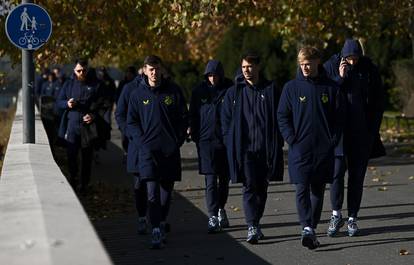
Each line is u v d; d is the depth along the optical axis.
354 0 27.22
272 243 12.41
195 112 13.52
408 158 24.28
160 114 12.22
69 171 17.86
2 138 24.92
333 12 27.64
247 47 48.41
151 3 22.62
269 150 12.23
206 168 13.35
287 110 11.89
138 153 12.48
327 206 15.81
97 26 23.03
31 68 16.27
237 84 12.35
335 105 11.85
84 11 22.77
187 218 14.90
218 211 13.54
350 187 12.88
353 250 11.80
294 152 11.86
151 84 12.27
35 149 14.18
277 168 12.28
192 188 18.91
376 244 12.20
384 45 42.81
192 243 12.55
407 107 35.38
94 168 22.95
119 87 22.84
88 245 5.87
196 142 13.52
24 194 8.53
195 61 53.62
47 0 22.48
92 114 17.70
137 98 12.28
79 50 23.33
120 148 29.05
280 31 29.92
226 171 13.44
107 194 17.91
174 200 17.11
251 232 12.38
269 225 13.91
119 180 20.31
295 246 12.16
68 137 17.73
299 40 31.92
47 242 5.98
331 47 36.34
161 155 12.24
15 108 35.31
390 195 17.19
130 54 29.48
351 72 12.71
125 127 12.47
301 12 26.98
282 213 15.09
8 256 5.61
